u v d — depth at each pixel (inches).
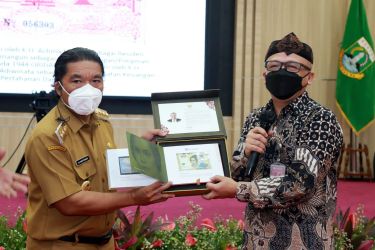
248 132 116.6
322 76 367.2
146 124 349.1
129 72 343.3
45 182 102.0
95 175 106.3
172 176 106.5
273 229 108.6
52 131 102.9
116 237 143.5
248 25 358.0
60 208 102.5
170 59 346.0
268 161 110.3
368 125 353.7
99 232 107.3
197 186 106.5
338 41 366.6
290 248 107.0
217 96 115.0
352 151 364.8
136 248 144.1
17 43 333.1
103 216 106.9
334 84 367.6
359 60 351.6
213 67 356.2
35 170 103.2
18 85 334.6
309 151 104.0
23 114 340.2
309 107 108.4
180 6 344.8
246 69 359.3
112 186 100.3
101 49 340.5
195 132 111.0
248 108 359.6
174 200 282.5
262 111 115.6
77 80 104.3
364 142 373.4
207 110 113.5
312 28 365.7
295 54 108.3
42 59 335.6
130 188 101.8
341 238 147.9
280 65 108.3
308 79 109.4
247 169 109.2
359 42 351.3
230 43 359.9
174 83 347.3
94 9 338.3
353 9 352.2
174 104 113.8
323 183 107.7
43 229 105.4
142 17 342.0
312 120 106.3
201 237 151.9
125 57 342.3
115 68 342.0
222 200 287.4
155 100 114.1
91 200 101.2
